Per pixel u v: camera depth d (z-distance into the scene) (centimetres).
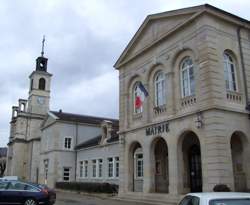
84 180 3691
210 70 1695
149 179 2077
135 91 2430
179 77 1969
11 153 6119
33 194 1648
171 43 2042
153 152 2114
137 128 2262
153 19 2225
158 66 2177
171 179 1877
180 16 1992
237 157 1783
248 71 1859
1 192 1608
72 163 3988
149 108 2205
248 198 619
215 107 1634
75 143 4088
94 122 4306
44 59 6291
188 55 1908
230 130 1662
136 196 2141
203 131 1681
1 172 7688
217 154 1580
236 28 1889
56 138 3984
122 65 2573
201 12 1781
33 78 6034
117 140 3025
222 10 1817
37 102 5934
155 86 2212
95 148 3525
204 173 1636
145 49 2278
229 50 1827
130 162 2344
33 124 5809
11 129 6384
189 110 1827
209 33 1758
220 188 1466
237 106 1736
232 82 1817
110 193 2648
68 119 4103
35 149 5459
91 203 2025
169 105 1980
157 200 1908
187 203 706
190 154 2059
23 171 5591
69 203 2039
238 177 1728
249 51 1908
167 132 1966
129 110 2439
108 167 3209
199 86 1756
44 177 4206
